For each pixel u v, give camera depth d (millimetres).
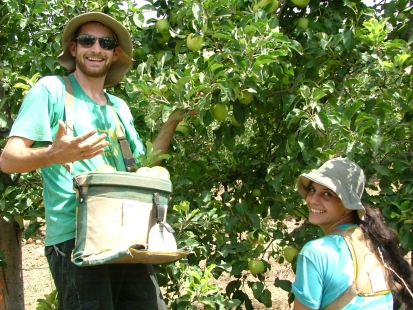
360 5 3354
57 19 3426
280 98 3229
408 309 2059
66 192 2066
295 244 3344
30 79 3229
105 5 3514
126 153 2293
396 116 3549
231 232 3410
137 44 3721
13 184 3609
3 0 3527
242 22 2818
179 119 2787
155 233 1938
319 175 1995
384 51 2977
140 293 2162
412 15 3432
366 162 2844
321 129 2750
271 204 3672
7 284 4074
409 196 2752
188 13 2945
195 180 3451
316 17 3373
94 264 1829
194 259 3295
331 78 3330
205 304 2854
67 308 2043
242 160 3816
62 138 1772
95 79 2316
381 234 1969
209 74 2688
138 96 2918
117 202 1915
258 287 3277
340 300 1812
